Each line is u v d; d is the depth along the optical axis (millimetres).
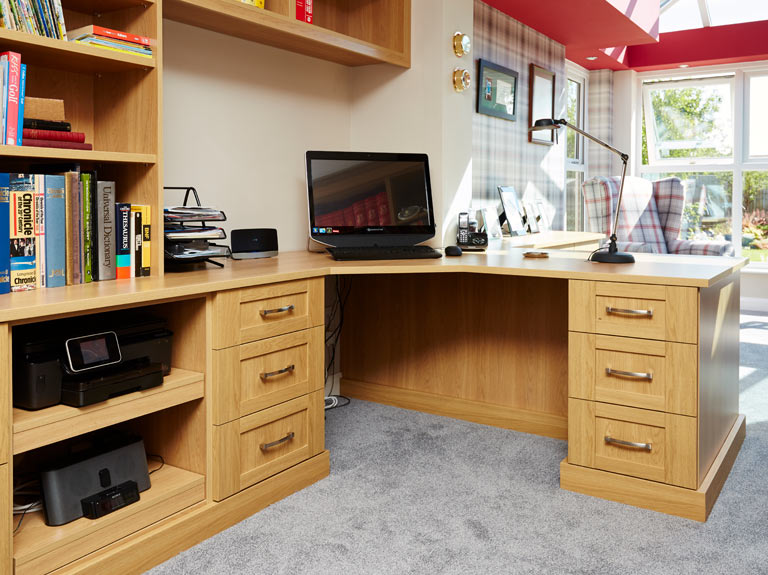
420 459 2414
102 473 1670
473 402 2846
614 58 5574
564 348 2639
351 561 1714
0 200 1582
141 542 1662
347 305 3193
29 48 1688
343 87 3152
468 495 2107
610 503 2055
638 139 6312
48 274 1695
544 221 4547
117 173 2053
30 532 1541
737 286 2531
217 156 2574
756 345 4344
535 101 4594
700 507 1929
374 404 3096
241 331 1903
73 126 2051
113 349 1628
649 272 2035
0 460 1364
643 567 1686
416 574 1653
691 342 1908
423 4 2959
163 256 1977
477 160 3969
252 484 1977
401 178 2814
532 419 2705
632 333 2000
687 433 1938
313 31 2590
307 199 2787
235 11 2270
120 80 2016
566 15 4215
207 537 1837
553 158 5016
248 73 2674
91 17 2080
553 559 1725
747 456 2436
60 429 1496
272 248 2564
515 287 2736
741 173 5961
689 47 5715
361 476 2254
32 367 1496
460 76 3000
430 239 3010
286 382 2078
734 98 5887
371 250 2533
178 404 1824
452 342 2906
